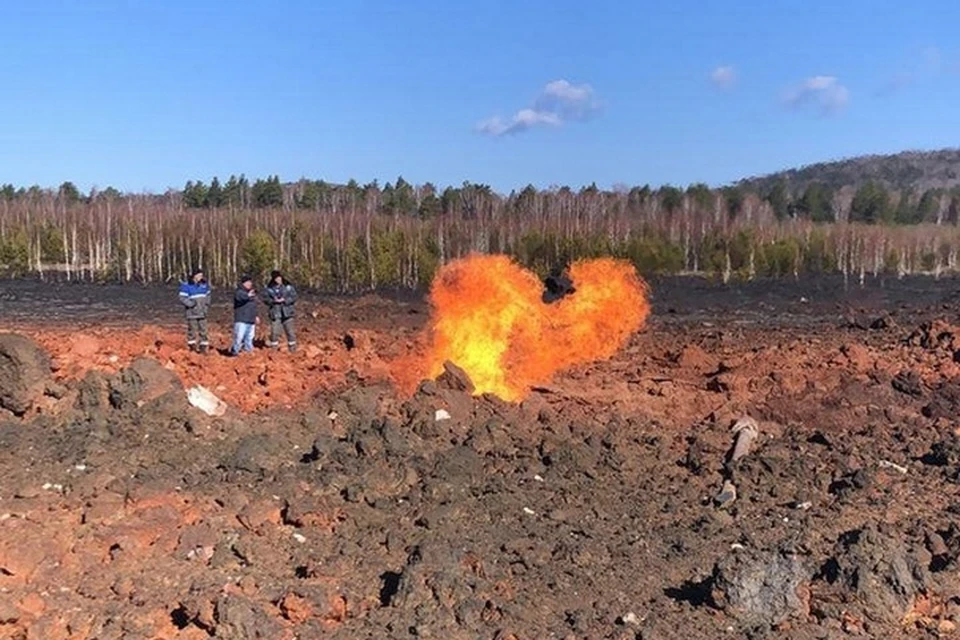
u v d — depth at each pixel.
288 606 7.23
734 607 7.57
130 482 9.53
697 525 9.59
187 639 6.98
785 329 26.33
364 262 48.84
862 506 10.30
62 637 7.00
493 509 9.56
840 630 7.49
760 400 14.80
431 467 10.39
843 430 13.52
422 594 7.55
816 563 8.55
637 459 11.43
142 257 53.16
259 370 15.52
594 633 7.24
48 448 10.58
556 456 11.12
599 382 16.19
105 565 7.96
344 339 19.84
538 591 7.88
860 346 19.73
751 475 10.95
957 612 7.84
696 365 18.25
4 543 8.01
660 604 7.79
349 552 8.45
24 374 11.74
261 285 49.69
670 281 50.56
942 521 9.92
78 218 63.59
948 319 27.73
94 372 12.21
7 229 60.38
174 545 8.38
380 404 13.05
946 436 13.07
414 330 23.42
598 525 9.45
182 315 29.50
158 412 11.59
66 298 36.81
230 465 10.20
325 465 10.44
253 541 8.50
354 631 7.16
